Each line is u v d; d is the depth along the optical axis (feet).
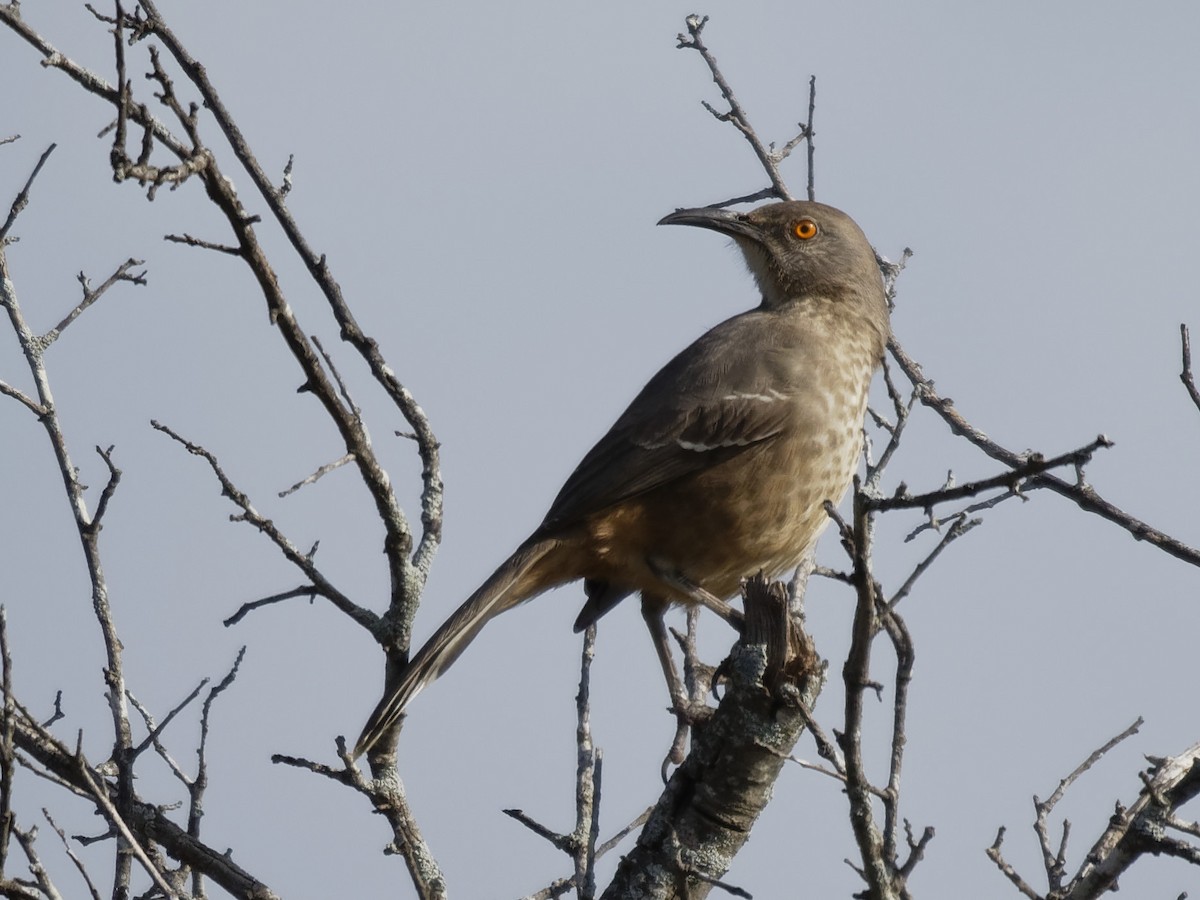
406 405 29.99
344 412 28.43
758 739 28.40
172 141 24.00
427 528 30.63
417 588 30.25
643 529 38.47
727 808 28.94
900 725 25.22
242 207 25.13
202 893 30.37
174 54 26.50
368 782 29.53
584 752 29.99
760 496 38.47
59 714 31.19
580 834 28.94
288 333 27.14
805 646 28.76
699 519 38.37
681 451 38.29
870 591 23.27
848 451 39.99
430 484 30.66
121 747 30.37
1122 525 33.24
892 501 22.25
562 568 38.78
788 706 28.27
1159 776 27.68
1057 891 26.86
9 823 25.52
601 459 38.81
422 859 29.89
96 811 30.09
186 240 25.45
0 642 25.82
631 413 39.29
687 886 28.73
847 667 23.97
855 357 41.06
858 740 24.35
